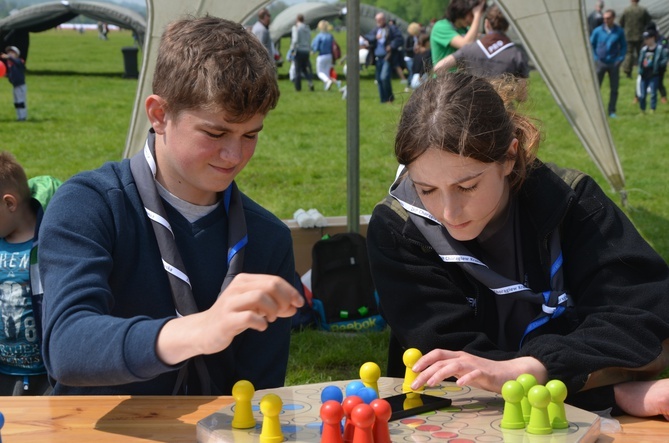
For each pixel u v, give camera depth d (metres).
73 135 12.54
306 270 4.84
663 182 8.98
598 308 1.67
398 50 19.06
